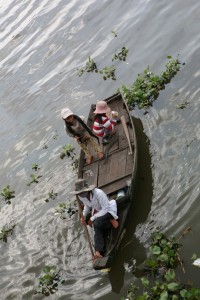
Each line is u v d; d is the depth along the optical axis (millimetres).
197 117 9461
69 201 9555
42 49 17109
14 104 14898
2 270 8617
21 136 13062
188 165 8453
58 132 12250
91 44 15289
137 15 15062
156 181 8602
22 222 9688
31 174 11141
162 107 10422
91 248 7488
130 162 9070
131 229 7945
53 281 7816
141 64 12617
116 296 6992
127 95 11250
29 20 20312
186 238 7156
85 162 9867
